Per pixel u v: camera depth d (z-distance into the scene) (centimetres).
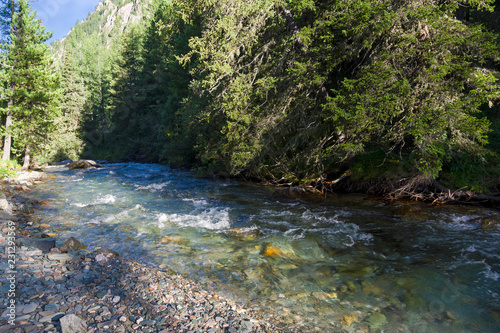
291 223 826
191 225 799
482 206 927
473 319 384
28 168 2191
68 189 1380
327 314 392
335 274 513
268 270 523
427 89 873
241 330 337
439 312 400
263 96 1301
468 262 555
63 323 295
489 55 864
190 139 2262
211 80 1320
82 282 423
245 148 1290
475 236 693
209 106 1658
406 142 1065
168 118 2691
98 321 328
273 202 1109
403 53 917
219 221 841
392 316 391
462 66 848
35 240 575
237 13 1230
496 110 1203
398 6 939
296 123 1330
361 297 438
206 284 467
